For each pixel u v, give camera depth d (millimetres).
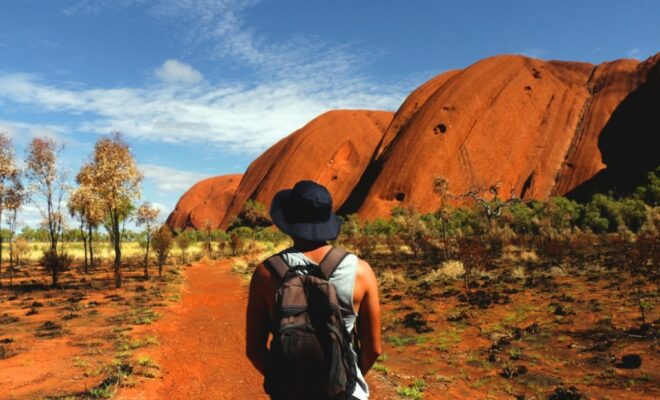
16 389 6844
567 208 51656
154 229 24484
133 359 8484
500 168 127812
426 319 12062
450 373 8086
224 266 32281
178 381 7645
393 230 64750
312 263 1952
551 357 8469
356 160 174000
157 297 16781
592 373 7543
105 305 15117
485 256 19922
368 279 1969
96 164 22156
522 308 12281
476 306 13031
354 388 1890
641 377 7121
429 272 21594
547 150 129125
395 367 8516
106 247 52250
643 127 116688
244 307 15312
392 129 151500
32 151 22109
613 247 26719
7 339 10086
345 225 69312
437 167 127000
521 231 43875
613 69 143375
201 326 12266
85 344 9766
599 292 13359
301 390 1772
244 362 8852
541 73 145125
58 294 18203
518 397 6781
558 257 22469
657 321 9664
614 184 108062
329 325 1788
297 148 174875
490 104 136250
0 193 21500
